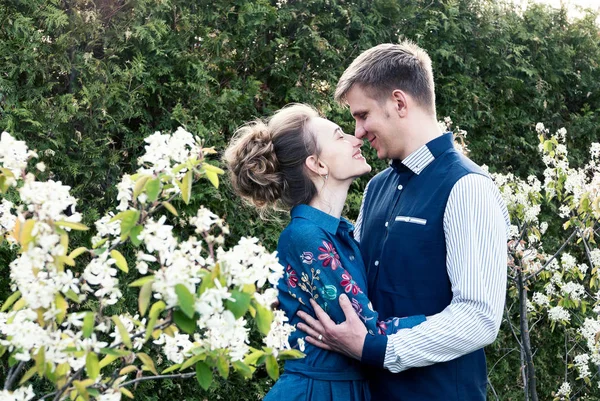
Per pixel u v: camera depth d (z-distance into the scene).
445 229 1.84
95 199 2.90
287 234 1.93
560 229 4.37
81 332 1.26
